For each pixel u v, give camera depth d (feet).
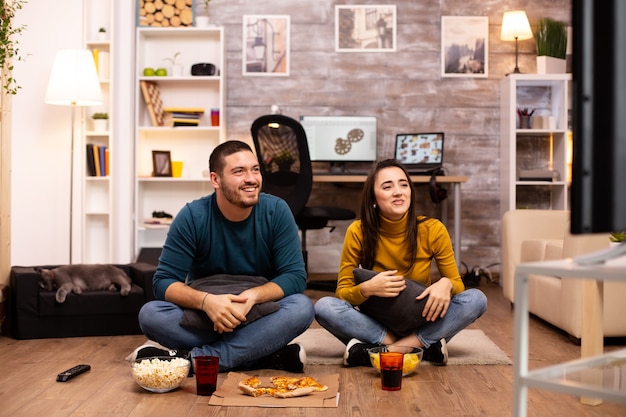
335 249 20.77
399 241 9.68
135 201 19.90
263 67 20.56
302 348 9.11
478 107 20.59
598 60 3.67
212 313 8.72
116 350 10.84
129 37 19.61
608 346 11.05
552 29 20.04
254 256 9.51
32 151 18.07
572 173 3.76
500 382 8.62
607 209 3.66
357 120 20.11
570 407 7.55
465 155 20.61
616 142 3.67
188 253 9.36
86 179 18.85
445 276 9.71
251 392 7.80
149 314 9.18
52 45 18.28
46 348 11.03
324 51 20.57
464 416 7.23
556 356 10.30
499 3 20.63
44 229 18.22
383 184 9.41
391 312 9.21
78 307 12.05
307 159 16.80
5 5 12.43
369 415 7.25
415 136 19.90
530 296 13.53
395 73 20.57
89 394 8.09
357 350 9.36
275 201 9.58
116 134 19.45
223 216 9.37
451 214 20.65
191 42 20.68
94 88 17.15
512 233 14.94
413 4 20.59
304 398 7.68
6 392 8.21
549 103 20.56
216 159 9.05
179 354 8.94
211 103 20.68
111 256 19.02
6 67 12.72
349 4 20.57
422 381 8.68
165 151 20.02
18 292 11.84
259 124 16.65
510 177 19.51
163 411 7.38
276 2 20.58
